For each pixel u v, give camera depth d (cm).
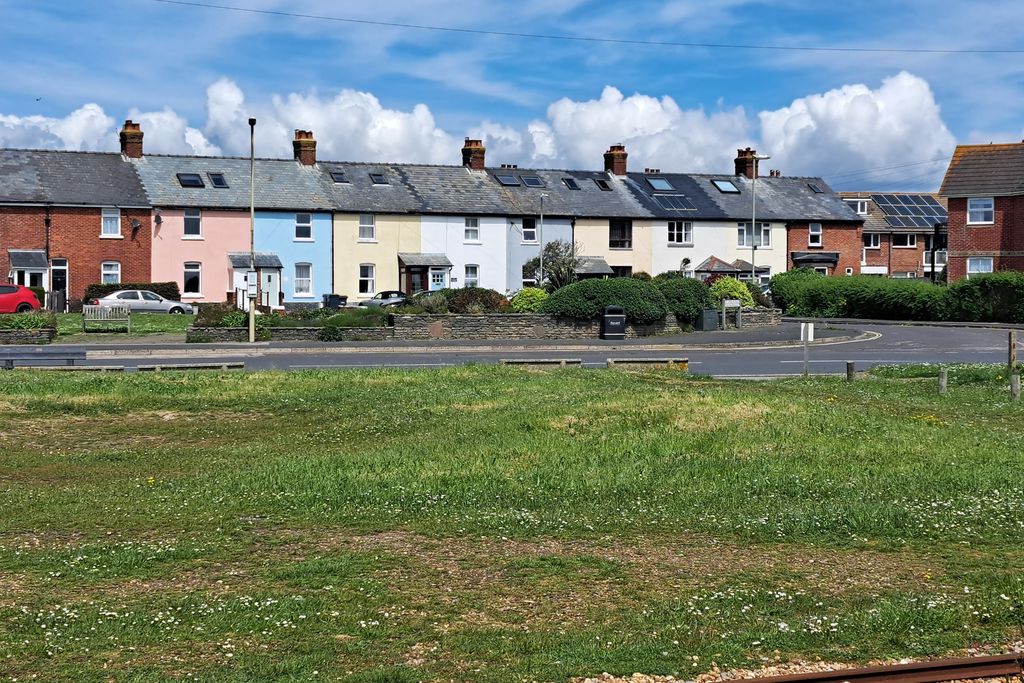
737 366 3034
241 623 793
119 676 683
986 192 5984
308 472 1424
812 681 679
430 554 1015
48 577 927
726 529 1125
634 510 1214
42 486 1370
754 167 6319
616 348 3722
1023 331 4600
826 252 7031
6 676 684
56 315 4422
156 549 1020
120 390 2134
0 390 2116
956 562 993
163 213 5641
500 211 6206
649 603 858
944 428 1788
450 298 4303
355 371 2508
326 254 5919
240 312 3972
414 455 1542
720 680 691
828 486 1330
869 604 852
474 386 2230
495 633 775
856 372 2819
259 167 6078
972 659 706
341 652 736
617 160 6931
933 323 5312
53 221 5450
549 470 1425
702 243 6688
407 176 6347
